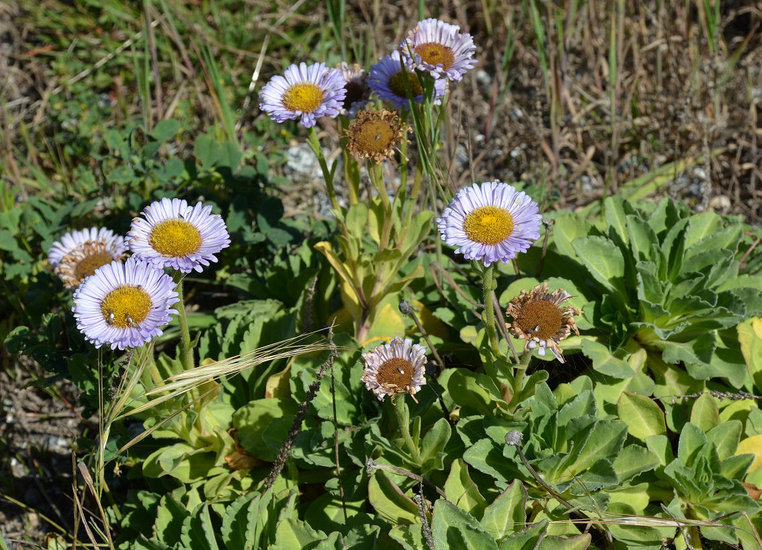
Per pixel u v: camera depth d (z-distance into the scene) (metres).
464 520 0.83
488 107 1.21
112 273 0.82
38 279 1.00
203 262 0.83
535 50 1.23
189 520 0.86
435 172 0.93
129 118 1.19
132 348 0.84
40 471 0.99
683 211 0.95
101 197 1.07
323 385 0.89
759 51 1.21
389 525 0.86
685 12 1.14
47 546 0.93
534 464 0.85
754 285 0.92
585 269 0.96
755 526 0.86
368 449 0.87
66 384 1.03
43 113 1.26
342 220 0.91
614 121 1.08
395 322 0.94
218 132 1.16
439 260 0.98
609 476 0.84
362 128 0.88
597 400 0.90
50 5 1.38
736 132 1.13
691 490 0.86
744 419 0.89
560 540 0.83
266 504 0.86
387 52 1.22
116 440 0.92
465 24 1.20
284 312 0.95
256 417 0.90
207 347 0.95
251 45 1.32
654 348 0.92
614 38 1.09
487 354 0.87
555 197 1.03
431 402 0.88
